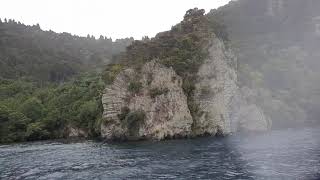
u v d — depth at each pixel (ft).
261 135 243.19
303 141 194.39
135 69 267.59
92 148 212.43
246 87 294.66
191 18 306.35
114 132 260.83
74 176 124.06
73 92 391.86
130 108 260.01
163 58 266.57
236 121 272.10
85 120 329.72
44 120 351.05
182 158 150.82
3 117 344.08
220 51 273.13
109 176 120.88
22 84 535.60
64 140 302.45
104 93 269.23
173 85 254.47
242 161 136.46
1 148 251.60
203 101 260.21
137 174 121.60
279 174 110.63
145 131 250.37
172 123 247.91
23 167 148.77
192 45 276.82
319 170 113.80
